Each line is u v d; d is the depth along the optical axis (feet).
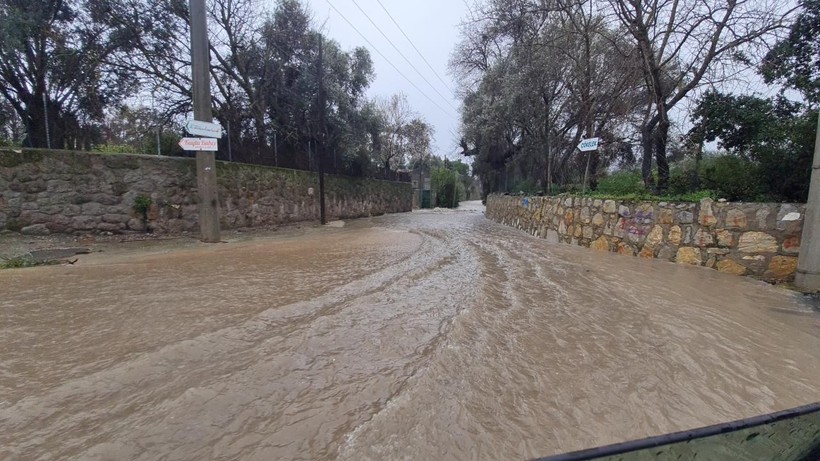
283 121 50.62
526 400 7.43
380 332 10.61
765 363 9.20
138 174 28.25
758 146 20.56
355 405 7.13
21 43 28.48
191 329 10.52
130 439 6.08
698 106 24.97
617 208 24.91
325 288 15.20
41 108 30.96
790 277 16.44
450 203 132.05
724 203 18.76
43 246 23.43
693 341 10.37
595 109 36.70
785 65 21.83
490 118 55.93
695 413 7.12
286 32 48.52
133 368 8.26
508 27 46.42
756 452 4.34
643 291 15.30
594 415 6.99
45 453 5.73
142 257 21.94
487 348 9.71
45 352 9.04
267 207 41.27
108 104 37.47
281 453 5.83
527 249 26.61
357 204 67.31
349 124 59.93
